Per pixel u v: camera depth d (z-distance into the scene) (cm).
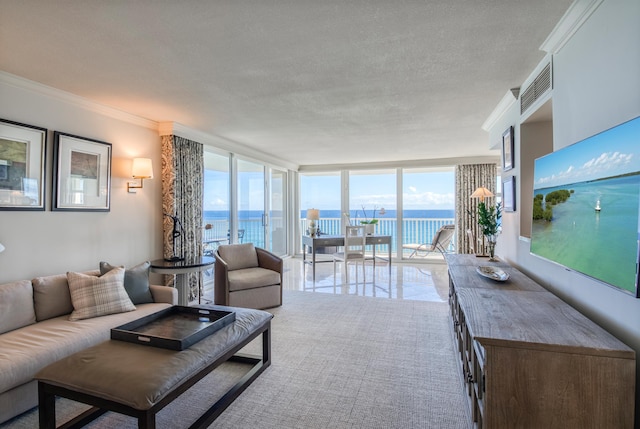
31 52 221
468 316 169
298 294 455
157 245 403
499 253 385
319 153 623
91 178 322
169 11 176
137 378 151
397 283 521
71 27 191
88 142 318
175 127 405
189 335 194
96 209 327
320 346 284
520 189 294
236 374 238
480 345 149
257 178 632
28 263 269
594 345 134
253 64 243
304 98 315
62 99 295
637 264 122
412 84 282
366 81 275
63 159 295
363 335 308
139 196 379
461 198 663
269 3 170
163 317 233
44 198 280
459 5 174
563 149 185
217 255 400
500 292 216
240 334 210
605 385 132
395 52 226
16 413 182
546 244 207
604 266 145
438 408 197
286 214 766
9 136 255
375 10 177
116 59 233
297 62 239
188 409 198
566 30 191
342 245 585
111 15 179
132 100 320
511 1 171
